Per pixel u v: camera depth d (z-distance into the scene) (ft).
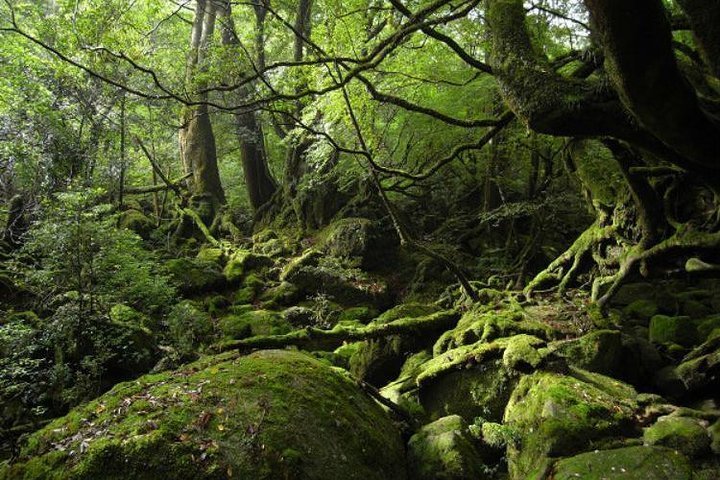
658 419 14.62
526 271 34.19
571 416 14.49
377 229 39.29
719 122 9.21
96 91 35.65
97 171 38.29
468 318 24.16
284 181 48.39
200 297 34.86
